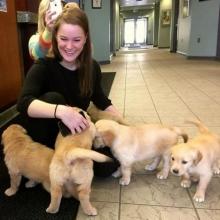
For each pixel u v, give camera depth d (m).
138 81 4.24
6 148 1.24
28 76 1.27
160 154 1.41
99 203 1.24
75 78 1.37
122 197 1.28
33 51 1.54
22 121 1.42
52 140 1.37
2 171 1.49
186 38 8.16
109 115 1.53
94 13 6.36
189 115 2.46
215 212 1.18
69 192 1.20
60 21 1.20
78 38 1.21
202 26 7.07
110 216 1.15
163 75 4.77
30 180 1.33
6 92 2.42
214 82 3.96
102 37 6.58
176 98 3.10
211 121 2.29
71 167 1.04
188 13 7.81
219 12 6.67
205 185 1.27
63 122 1.13
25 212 1.16
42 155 1.17
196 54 7.38
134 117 2.45
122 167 1.37
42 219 1.12
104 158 1.01
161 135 1.36
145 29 21.67
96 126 1.28
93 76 1.47
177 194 1.31
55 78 1.32
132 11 19.61
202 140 1.32
